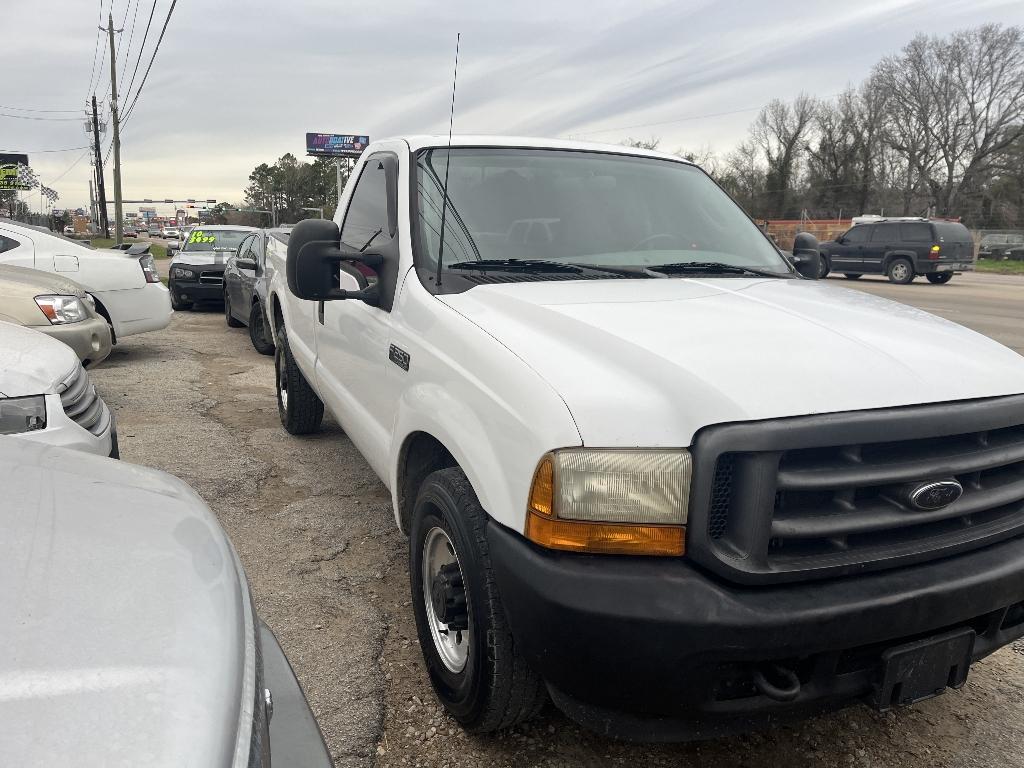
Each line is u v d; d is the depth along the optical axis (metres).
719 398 1.95
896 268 24.33
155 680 1.08
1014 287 23.61
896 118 63.59
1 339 3.64
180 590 1.30
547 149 3.70
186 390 7.44
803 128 70.00
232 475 4.95
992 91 58.81
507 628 2.25
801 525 1.95
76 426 3.48
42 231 8.47
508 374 2.21
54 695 1.01
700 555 1.91
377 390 3.31
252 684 1.27
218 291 13.70
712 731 2.04
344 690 2.77
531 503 2.01
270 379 8.09
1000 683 2.95
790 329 2.36
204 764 1.01
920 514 2.05
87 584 1.25
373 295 3.26
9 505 1.46
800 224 53.00
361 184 4.14
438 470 2.71
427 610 2.70
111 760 0.95
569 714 2.12
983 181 60.50
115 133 34.94
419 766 2.42
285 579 3.61
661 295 2.73
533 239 3.22
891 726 2.68
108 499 1.56
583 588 1.89
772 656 1.88
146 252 8.92
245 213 124.25
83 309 6.29
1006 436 2.28
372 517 4.34
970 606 2.07
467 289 2.85
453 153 3.50
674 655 1.86
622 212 3.49
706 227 3.63
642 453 1.92
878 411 2.01
